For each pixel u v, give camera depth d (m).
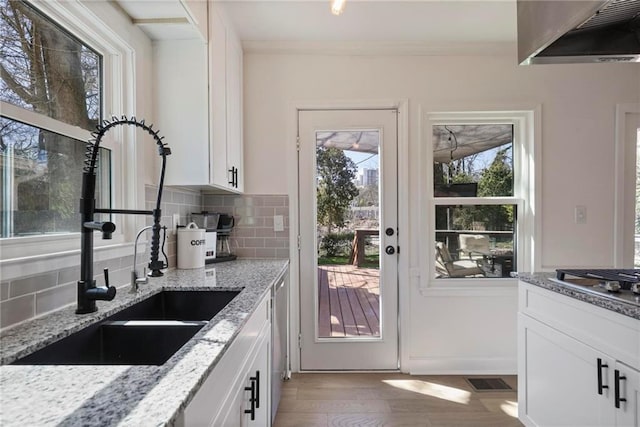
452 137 2.38
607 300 1.13
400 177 2.31
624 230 2.29
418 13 1.90
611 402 1.10
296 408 1.85
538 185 2.29
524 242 2.34
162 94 1.66
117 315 1.06
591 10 1.08
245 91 2.28
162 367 0.63
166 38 1.63
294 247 2.29
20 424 0.45
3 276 0.84
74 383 0.57
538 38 1.33
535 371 1.51
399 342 2.32
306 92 2.28
